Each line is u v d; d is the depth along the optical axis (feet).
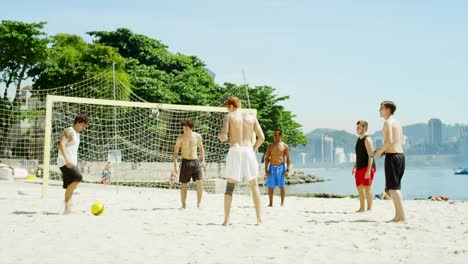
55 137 81.46
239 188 57.06
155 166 83.92
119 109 107.24
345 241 16.84
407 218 23.40
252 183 21.20
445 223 21.58
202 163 29.50
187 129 28.55
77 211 26.05
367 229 19.69
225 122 20.83
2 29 111.45
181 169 28.71
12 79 114.01
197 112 109.40
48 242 16.61
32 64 117.29
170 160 93.40
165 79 141.49
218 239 17.26
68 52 120.67
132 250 15.23
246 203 32.81
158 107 40.27
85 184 52.01
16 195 36.37
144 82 130.31
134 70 138.00
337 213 26.05
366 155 26.37
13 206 28.55
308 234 18.40
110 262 13.48
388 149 21.85
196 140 28.91
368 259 13.83
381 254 14.56
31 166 83.41
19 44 110.93
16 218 22.89
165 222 21.85
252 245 16.07
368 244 16.25
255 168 21.17
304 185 167.84
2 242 16.58
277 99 171.22
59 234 18.33
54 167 74.74
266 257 14.11
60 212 25.89
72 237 17.67
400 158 21.66
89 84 116.06
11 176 60.70
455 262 13.39
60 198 34.65
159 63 154.51
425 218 23.36
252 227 20.30
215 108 41.96
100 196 37.42
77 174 24.71
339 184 182.91
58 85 115.34
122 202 32.53
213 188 58.44
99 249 15.39
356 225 20.93
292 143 191.21
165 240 17.08
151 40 155.94
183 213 25.61
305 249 15.33
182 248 15.57
